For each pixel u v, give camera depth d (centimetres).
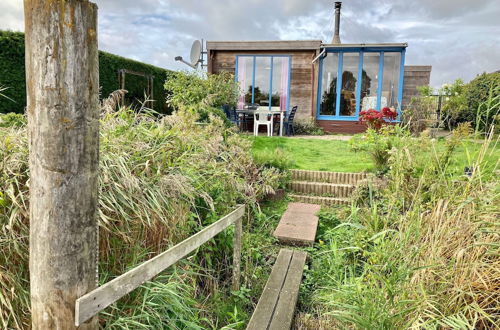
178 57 1238
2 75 693
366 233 346
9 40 697
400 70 1195
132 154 244
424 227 257
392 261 225
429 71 1469
